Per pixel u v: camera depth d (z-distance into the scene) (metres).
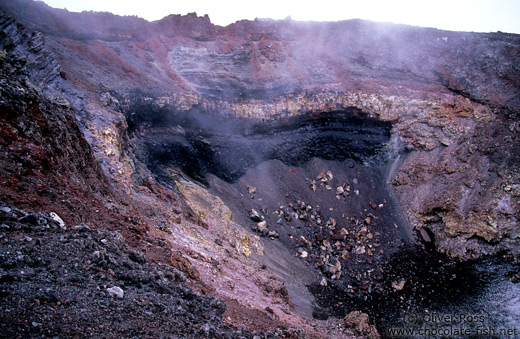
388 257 34.34
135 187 22.05
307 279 29.78
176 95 35.78
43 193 9.41
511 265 32.53
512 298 29.19
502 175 36.12
